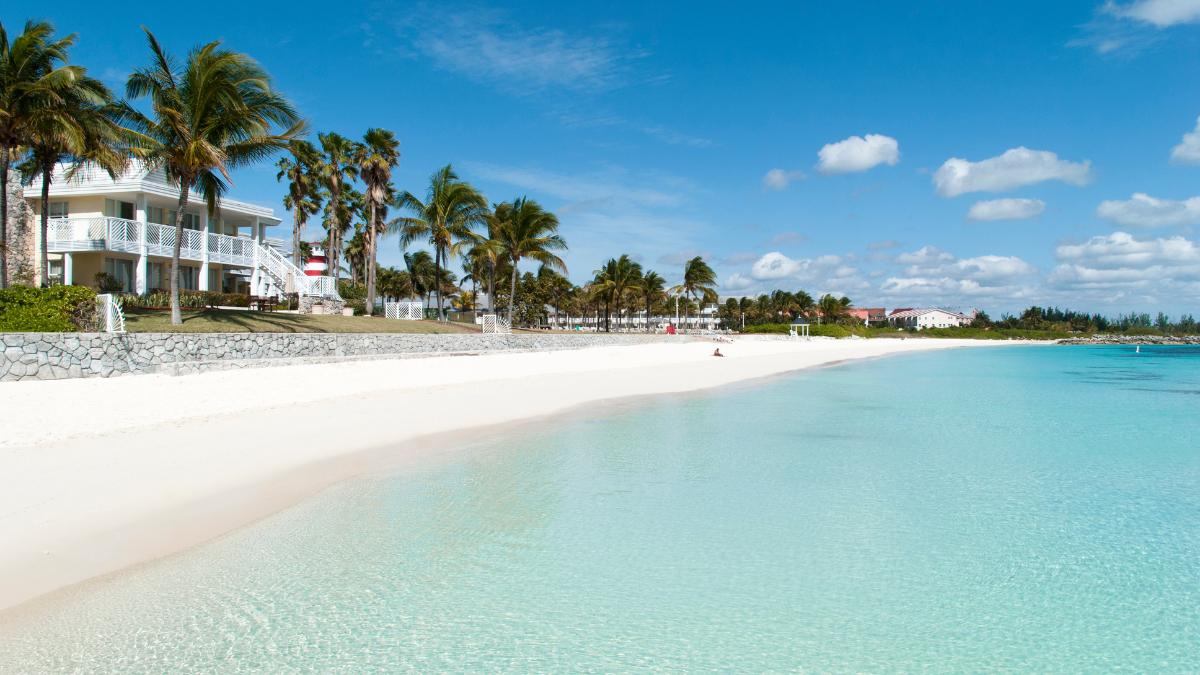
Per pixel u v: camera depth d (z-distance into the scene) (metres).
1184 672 5.49
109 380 18.94
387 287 80.31
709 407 20.97
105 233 32.59
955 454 13.98
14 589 6.13
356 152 46.97
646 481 11.14
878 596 6.82
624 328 108.50
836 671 5.39
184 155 25.03
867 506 9.95
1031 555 8.05
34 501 8.26
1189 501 10.50
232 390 18.67
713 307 149.12
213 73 25.41
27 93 22.25
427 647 5.55
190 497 9.03
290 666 5.15
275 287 40.44
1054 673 5.43
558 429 16.06
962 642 5.92
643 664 5.41
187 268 38.91
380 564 7.25
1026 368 49.00
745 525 8.91
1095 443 15.68
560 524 8.77
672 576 7.18
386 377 24.14
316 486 10.04
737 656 5.58
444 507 9.34
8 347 17.92
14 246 31.80
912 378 36.50
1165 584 7.25
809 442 15.02
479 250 48.03
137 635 5.52
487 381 25.95
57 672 4.91
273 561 7.18
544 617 6.17
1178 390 30.25
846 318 140.88
